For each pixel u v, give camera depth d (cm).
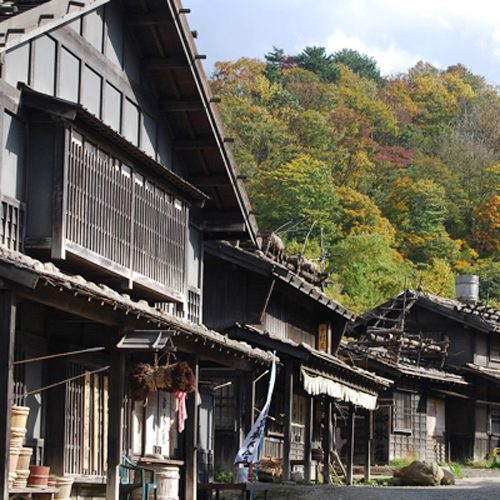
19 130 1180
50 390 1248
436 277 6300
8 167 1152
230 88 8175
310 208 6512
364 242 5947
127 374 1443
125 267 1350
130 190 1380
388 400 2808
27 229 1174
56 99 1175
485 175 8488
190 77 1588
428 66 10788
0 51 1018
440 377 3262
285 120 7888
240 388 2106
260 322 2061
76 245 1202
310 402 2022
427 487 2192
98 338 1352
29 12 1109
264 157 7312
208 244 2044
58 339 1278
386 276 5672
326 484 2045
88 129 1255
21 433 1039
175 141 1697
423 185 7594
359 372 2180
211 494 1608
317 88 8825
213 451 1995
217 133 1669
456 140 9156
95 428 1339
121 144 1331
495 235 7706
